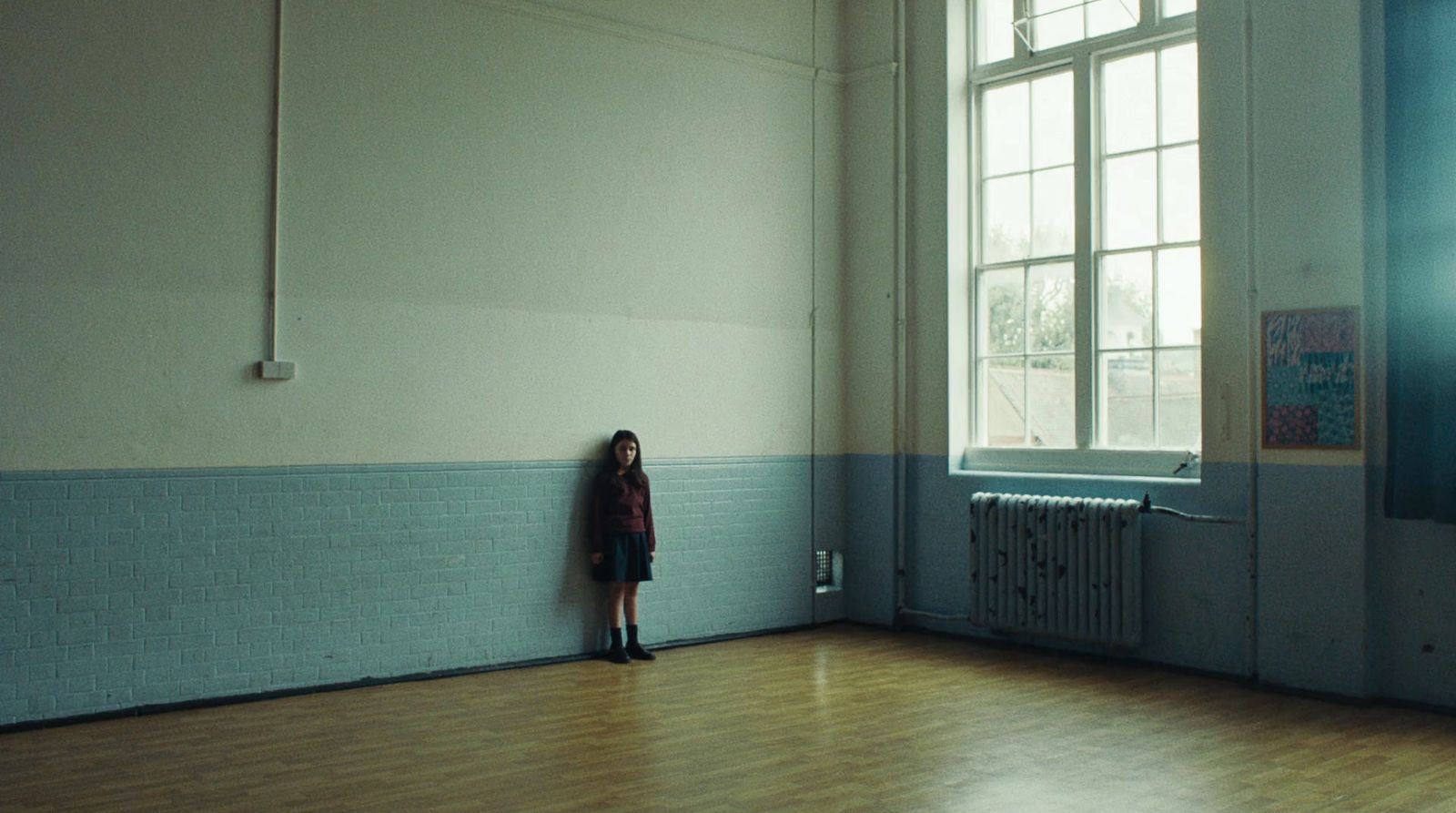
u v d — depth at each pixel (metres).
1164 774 4.59
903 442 8.08
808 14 8.29
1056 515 7.09
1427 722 5.50
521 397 6.80
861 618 8.32
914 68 8.10
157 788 4.36
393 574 6.31
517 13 6.83
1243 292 6.41
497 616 6.68
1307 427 6.08
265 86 5.94
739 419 7.82
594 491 6.99
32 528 5.27
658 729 5.27
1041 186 7.57
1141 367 6.98
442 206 6.52
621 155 7.27
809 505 8.22
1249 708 5.77
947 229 7.86
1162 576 6.77
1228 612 6.46
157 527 5.59
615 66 7.25
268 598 5.91
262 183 5.93
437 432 6.48
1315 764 4.76
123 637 5.49
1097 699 5.95
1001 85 7.84
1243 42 6.36
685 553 7.50
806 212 8.26
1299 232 6.14
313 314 6.07
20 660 5.23
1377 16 5.90
